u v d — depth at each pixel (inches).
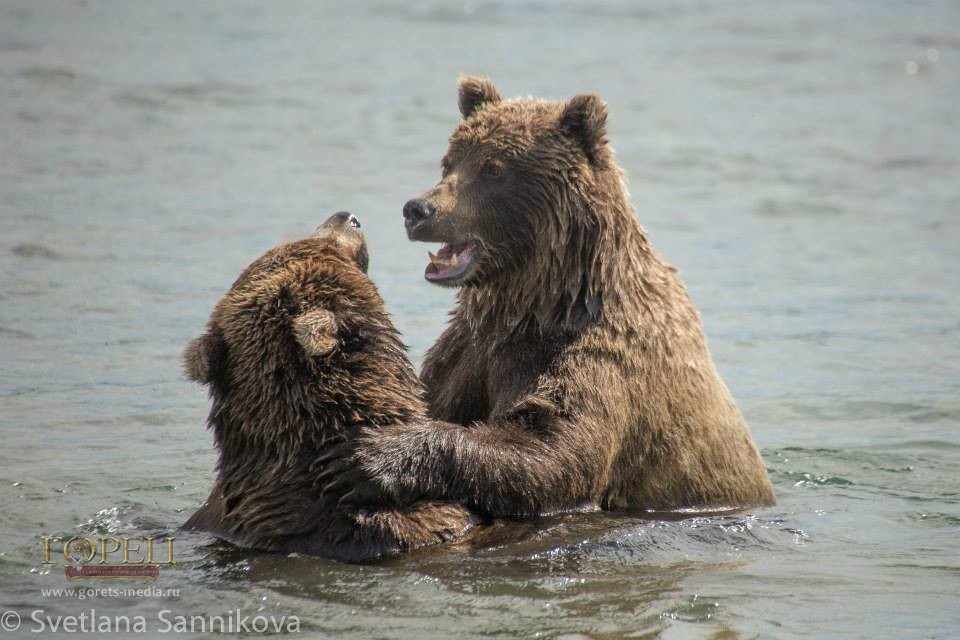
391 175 1037.8
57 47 1408.7
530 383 438.9
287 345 384.2
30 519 429.4
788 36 1702.8
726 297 815.7
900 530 447.2
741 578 385.7
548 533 403.2
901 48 1659.7
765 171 1134.4
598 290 440.1
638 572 385.1
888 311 792.3
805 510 469.4
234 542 393.7
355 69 1405.0
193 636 332.2
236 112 1209.4
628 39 1630.2
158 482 481.4
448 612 346.3
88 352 647.8
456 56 1482.5
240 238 851.4
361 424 386.6
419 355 663.8
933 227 988.6
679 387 450.9
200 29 1573.6
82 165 1003.3
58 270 767.1
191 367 387.5
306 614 344.2
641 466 445.7
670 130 1247.5
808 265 890.7
